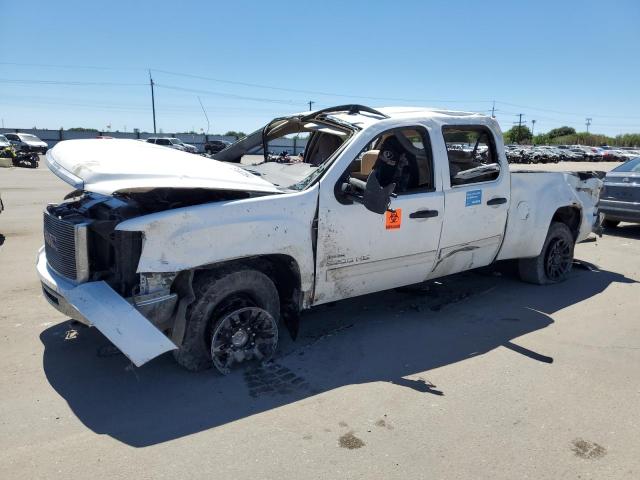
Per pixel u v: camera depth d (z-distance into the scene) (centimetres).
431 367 410
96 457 288
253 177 415
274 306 404
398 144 471
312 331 478
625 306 565
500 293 602
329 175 410
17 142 4134
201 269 379
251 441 307
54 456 288
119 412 335
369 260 438
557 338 473
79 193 497
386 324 500
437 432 320
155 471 278
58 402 345
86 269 354
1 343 432
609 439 317
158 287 347
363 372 399
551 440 314
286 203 387
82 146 429
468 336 474
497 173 533
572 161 6134
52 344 433
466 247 512
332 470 282
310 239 400
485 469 286
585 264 733
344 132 468
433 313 533
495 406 352
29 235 852
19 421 322
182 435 312
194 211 351
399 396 363
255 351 397
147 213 377
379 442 308
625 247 895
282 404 349
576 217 668
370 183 376
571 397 366
